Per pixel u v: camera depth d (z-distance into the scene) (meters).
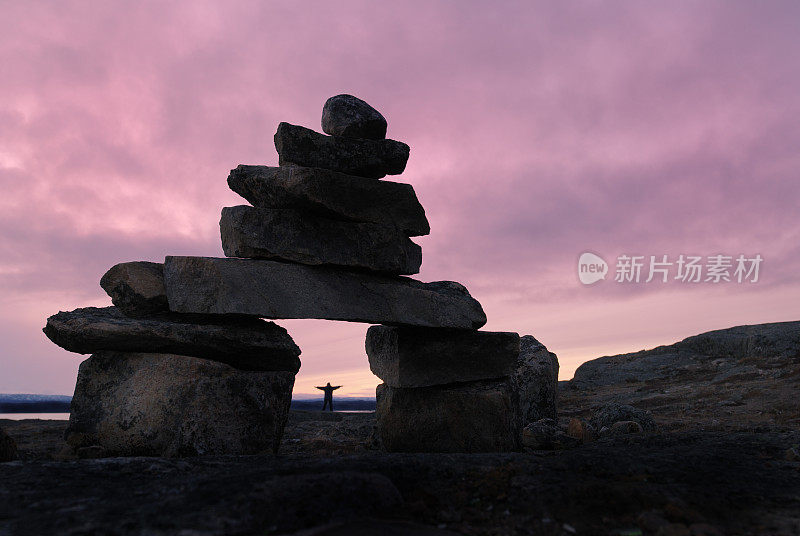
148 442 5.66
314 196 6.08
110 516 3.03
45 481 3.86
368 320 6.32
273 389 6.21
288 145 6.23
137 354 6.05
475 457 4.72
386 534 2.98
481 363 6.93
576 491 3.77
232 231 6.13
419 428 6.63
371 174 6.79
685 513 3.41
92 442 5.80
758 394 11.71
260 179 6.16
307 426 9.94
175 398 5.75
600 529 3.24
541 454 5.42
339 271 6.40
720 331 19.47
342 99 6.77
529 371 9.72
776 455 5.33
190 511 3.05
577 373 19.22
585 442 7.42
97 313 6.39
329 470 4.01
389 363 6.78
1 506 3.28
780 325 18.25
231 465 4.66
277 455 5.56
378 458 4.55
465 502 3.69
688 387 14.20
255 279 5.94
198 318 6.26
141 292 6.07
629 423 7.91
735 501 3.80
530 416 9.58
